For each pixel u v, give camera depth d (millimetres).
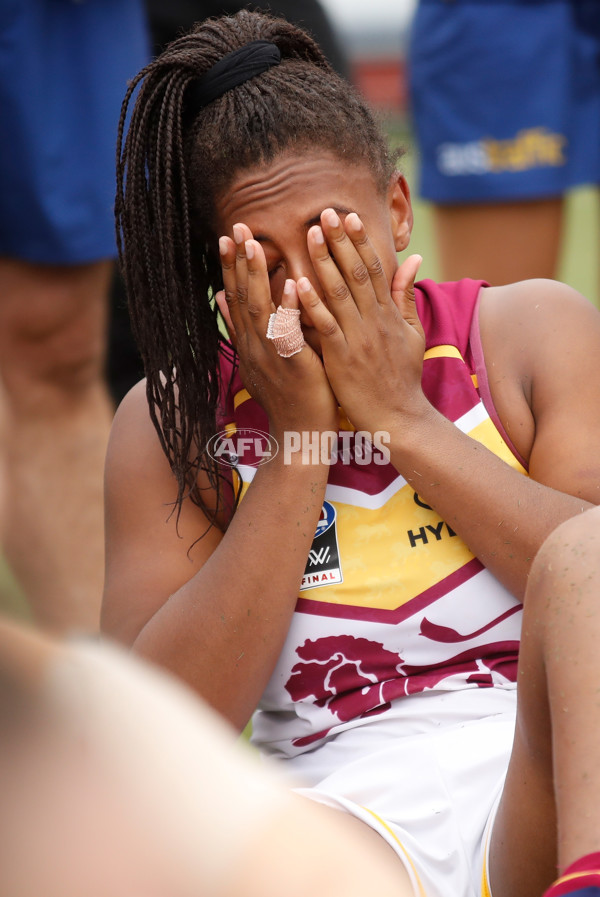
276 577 5863
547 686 4371
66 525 11594
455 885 5316
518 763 4965
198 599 5922
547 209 15938
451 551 6043
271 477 6000
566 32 15141
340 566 6055
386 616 6004
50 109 10797
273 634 5887
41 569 11570
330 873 3131
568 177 15820
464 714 5930
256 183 5754
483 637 6059
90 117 11070
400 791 5586
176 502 6312
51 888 2365
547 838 4945
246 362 6062
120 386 13227
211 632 5848
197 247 6316
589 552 4340
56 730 2434
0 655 2496
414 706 6004
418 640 6020
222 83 5934
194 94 6027
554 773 4148
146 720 2631
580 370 6258
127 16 11453
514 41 15188
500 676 6113
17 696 2432
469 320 6500
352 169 5824
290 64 6086
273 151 5719
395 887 3363
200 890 2590
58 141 10875
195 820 2650
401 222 6469
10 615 2758
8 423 11430
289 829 3146
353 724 6055
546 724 4637
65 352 11461
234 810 2805
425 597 5988
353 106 5973
